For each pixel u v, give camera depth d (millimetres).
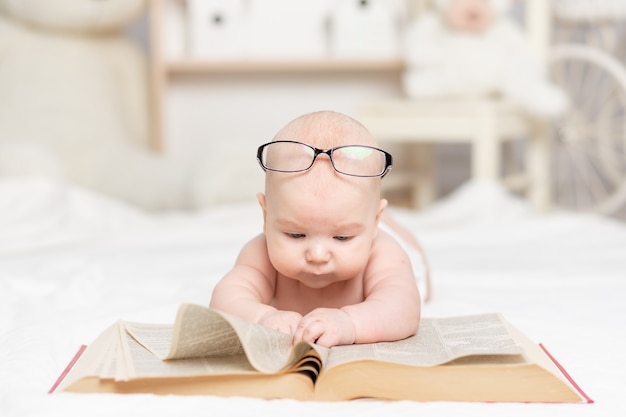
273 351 785
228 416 710
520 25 3525
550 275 1473
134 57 2936
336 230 849
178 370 761
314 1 3264
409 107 2758
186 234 2098
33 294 1356
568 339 1002
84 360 819
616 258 1677
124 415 709
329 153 851
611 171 3193
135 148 2742
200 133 3396
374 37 3180
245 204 2570
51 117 2600
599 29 3234
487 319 941
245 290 932
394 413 727
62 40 2709
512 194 3428
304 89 3375
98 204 2305
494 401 756
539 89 2693
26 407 721
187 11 3203
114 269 1553
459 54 2869
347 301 966
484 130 2641
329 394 758
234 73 3369
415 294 917
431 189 3277
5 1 2645
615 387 813
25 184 2123
